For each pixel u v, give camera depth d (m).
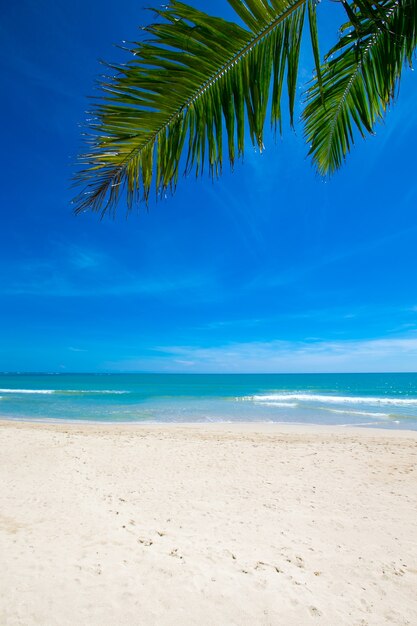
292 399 28.62
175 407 22.84
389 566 3.75
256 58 1.53
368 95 2.03
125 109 1.58
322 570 3.60
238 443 10.49
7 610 2.58
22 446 9.07
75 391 37.62
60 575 3.08
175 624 2.59
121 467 7.65
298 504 5.64
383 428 14.48
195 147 1.62
